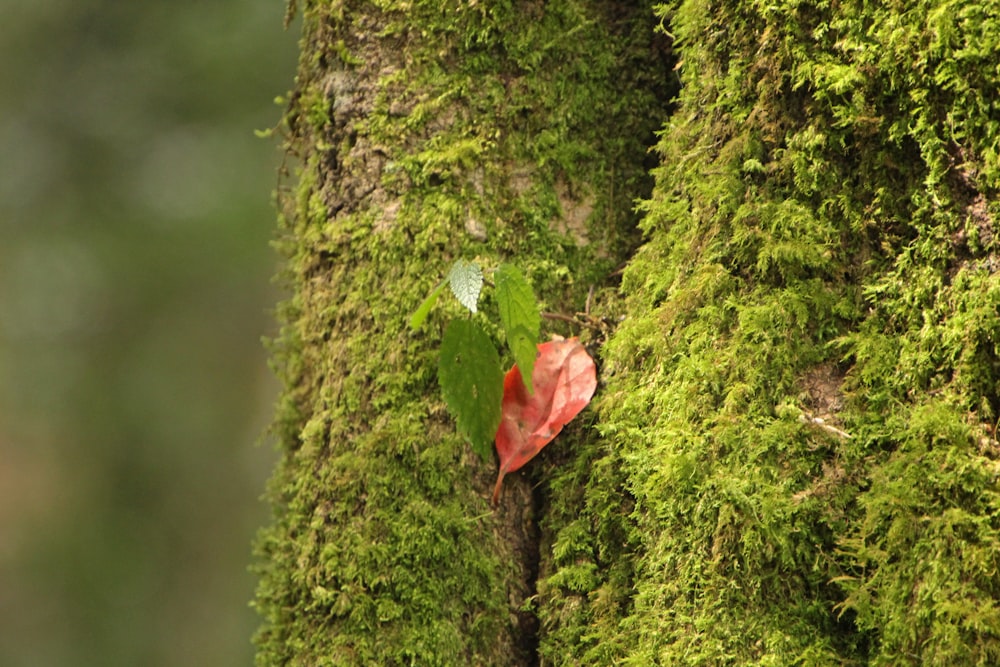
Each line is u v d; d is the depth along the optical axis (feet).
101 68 13.15
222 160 13.29
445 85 5.34
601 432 5.21
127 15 13.14
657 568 5.13
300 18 12.88
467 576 5.26
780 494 5.05
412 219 5.33
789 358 5.09
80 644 13.28
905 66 5.01
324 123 5.41
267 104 13.16
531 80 5.35
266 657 5.37
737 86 5.16
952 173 4.99
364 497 5.30
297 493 5.42
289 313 5.58
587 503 5.22
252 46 13.05
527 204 5.34
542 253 5.34
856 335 5.06
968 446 4.96
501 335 5.30
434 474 5.28
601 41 5.38
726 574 5.07
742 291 5.14
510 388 5.28
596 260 5.35
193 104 13.21
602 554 5.21
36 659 13.00
